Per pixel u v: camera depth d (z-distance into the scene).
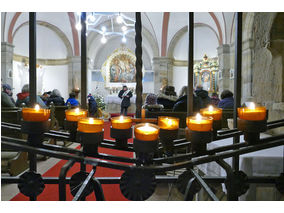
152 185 0.63
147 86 14.56
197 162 0.64
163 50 12.78
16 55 11.80
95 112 6.81
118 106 11.55
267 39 1.27
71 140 0.77
